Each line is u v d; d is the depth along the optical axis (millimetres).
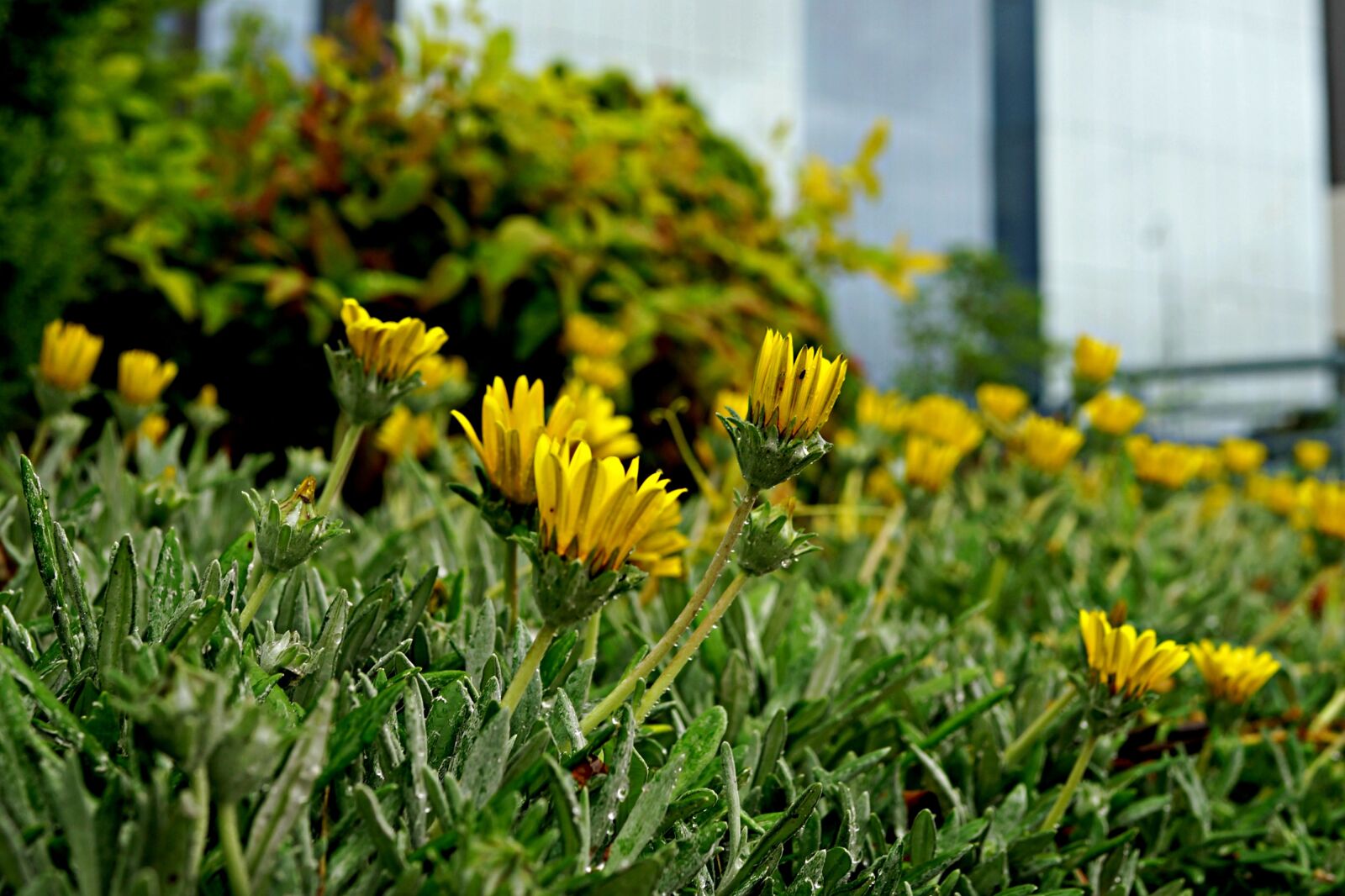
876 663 1189
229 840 895
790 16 14289
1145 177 23547
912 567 1629
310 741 914
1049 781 1232
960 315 17219
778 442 986
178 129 2670
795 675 1186
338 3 5469
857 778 1136
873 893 1032
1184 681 1403
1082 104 23281
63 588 1015
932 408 1556
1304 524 2326
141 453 1396
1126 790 1244
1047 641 1423
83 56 2225
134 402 1325
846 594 1449
